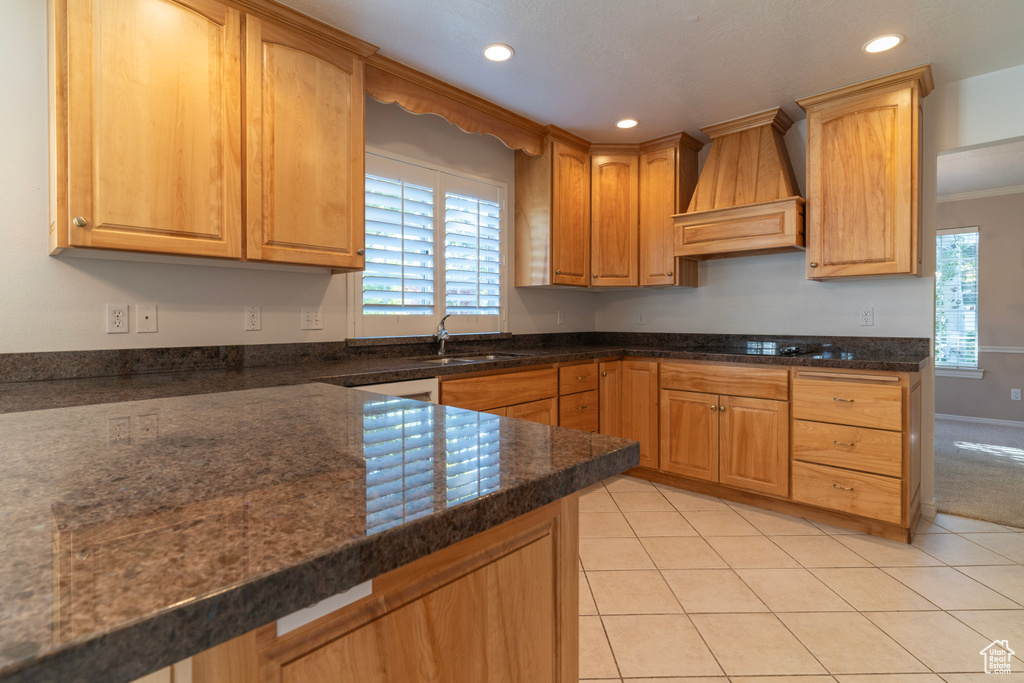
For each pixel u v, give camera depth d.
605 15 2.08
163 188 1.71
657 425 3.20
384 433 0.84
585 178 3.54
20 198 1.72
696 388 3.01
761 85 2.70
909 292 2.83
